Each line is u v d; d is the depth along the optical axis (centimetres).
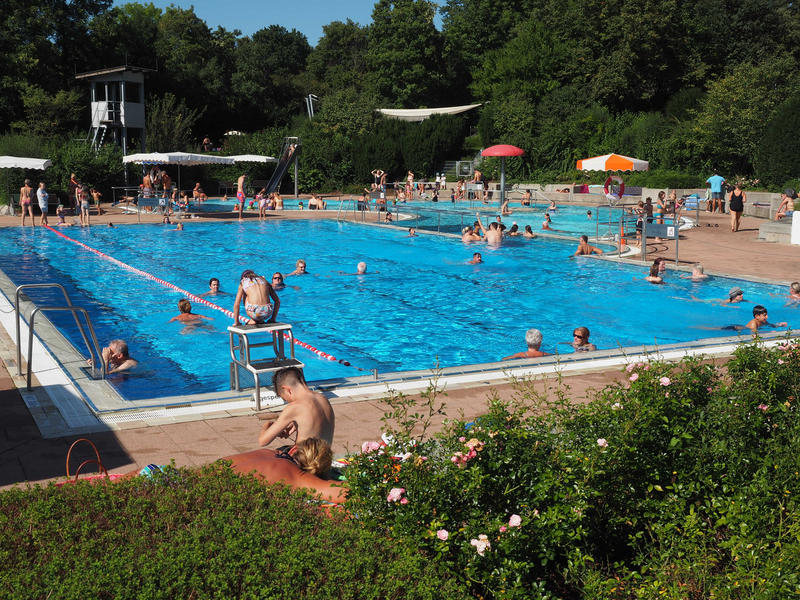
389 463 377
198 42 6356
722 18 5372
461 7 7838
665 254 1983
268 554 289
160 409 702
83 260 1980
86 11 5012
